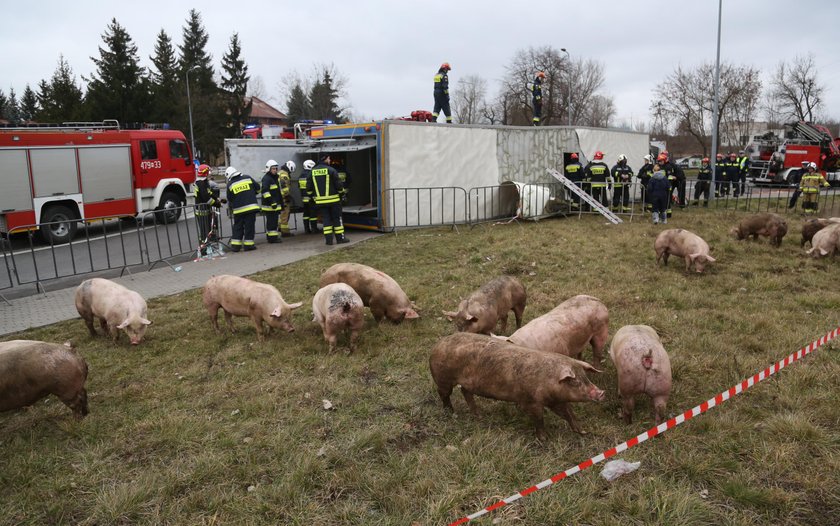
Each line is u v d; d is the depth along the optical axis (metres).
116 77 44.59
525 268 9.88
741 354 5.71
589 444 4.23
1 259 12.86
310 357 6.16
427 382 5.43
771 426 4.18
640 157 21.12
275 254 11.98
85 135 15.72
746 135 50.44
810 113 52.22
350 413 4.87
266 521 3.51
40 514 3.66
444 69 16.38
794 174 28.55
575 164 16.97
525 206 15.02
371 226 14.41
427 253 11.40
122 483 3.90
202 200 12.52
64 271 11.20
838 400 4.59
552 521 3.36
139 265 11.31
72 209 15.62
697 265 8.96
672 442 4.11
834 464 3.74
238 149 14.35
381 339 6.61
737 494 3.50
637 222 14.91
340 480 3.87
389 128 13.67
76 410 4.90
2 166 14.09
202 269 10.84
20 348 4.62
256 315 6.66
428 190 14.57
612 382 5.29
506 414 4.77
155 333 7.24
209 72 63.47
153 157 17.64
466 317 5.82
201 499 3.72
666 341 6.23
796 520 3.30
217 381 5.67
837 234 9.79
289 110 65.44
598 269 9.66
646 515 3.37
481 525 3.36
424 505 3.61
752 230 11.44
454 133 14.98
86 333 7.35
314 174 12.43
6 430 4.83
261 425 4.67
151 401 5.23
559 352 5.14
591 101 60.84
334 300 6.16
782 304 7.34
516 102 52.22
